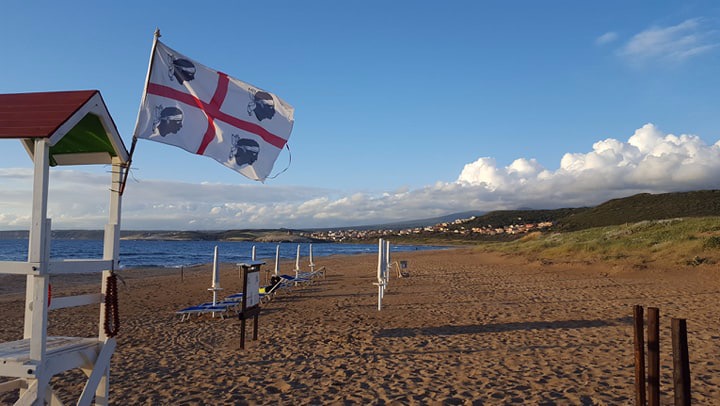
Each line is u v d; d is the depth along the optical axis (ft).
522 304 43.83
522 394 19.63
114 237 14.90
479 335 31.19
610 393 19.47
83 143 15.61
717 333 29.19
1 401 19.16
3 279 81.82
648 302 41.83
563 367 23.44
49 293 12.71
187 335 32.78
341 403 18.98
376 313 40.86
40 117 12.19
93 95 13.29
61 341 14.25
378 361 25.30
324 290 59.88
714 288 47.57
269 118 18.38
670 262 63.36
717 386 19.95
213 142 17.44
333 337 31.22
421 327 34.22
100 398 14.65
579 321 34.86
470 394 19.79
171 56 17.20
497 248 142.82
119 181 15.24
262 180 18.19
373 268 101.65
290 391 20.56
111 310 14.90
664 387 20.03
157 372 23.58
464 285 61.16
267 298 50.93
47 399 14.74
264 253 280.92
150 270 112.37
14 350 12.88
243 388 21.02
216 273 40.40
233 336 32.32
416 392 20.17
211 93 17.61
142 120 16.15
